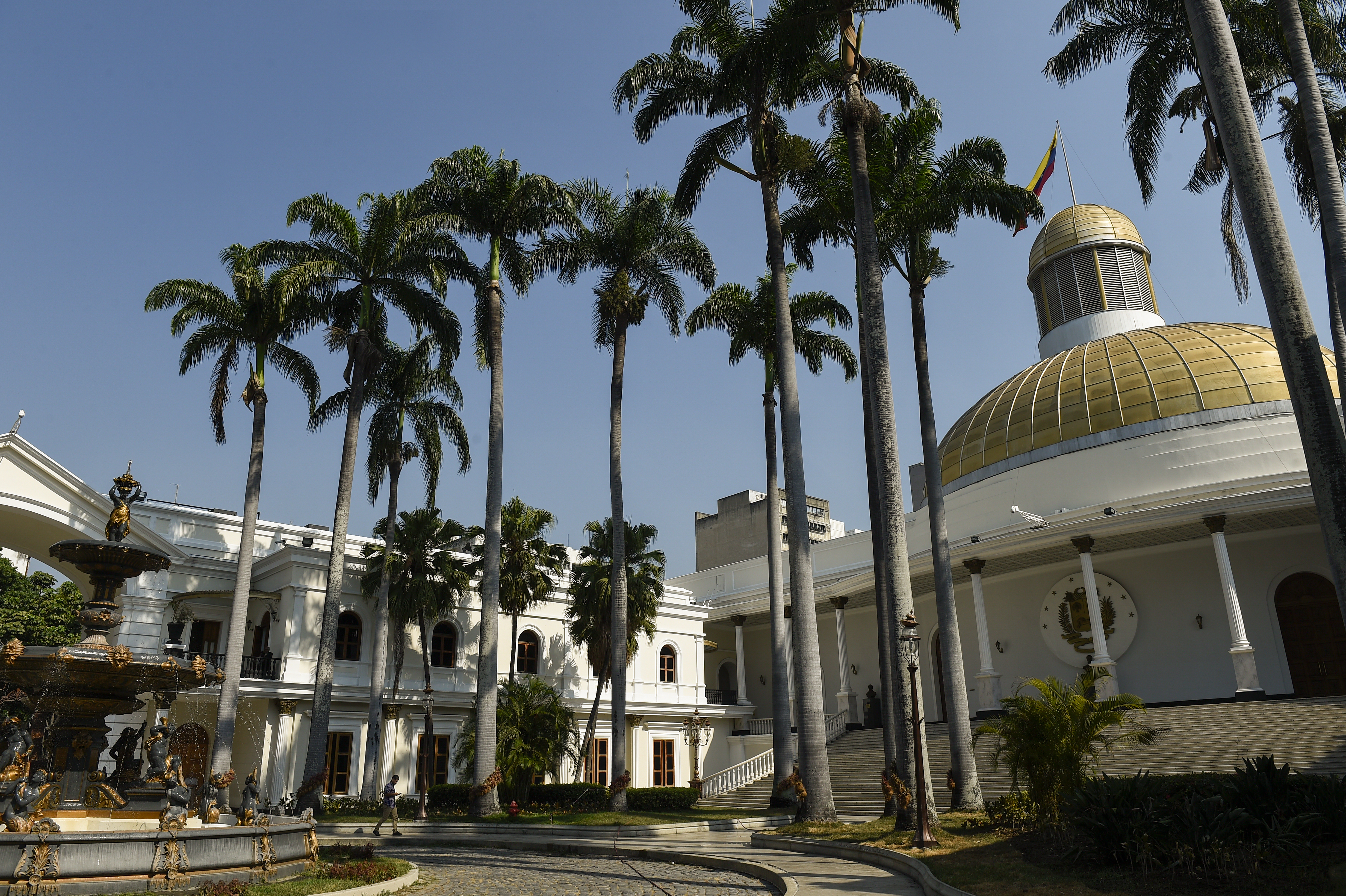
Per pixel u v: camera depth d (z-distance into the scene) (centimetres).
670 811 2836
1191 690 3192
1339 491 1082
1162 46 1891
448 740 3562
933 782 2534
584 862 1719
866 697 4072
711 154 2402
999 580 3747
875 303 1958
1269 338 3688
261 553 3916
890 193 2297
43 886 1080
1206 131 1875
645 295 3100
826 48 2264
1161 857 1094
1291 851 1046
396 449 3497
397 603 3391
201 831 1258
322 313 3012
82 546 1584
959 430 4338
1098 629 3059
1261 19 1825
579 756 3497
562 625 4075
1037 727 1572
